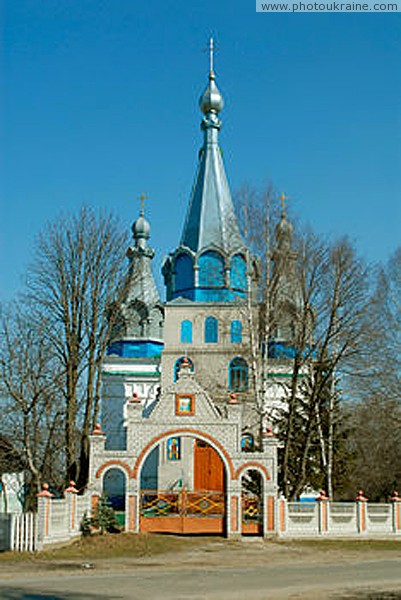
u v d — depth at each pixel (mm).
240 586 16719
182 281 44875
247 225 35625
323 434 38031
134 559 21984
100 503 27203
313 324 33062
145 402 46469
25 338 32312
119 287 33188
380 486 46344
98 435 27766
